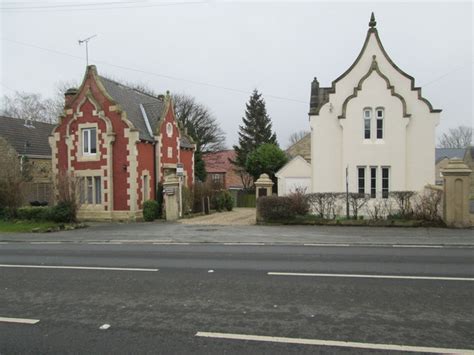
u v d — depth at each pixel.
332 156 20.98
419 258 9.59
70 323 5.34
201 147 47.94
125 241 13.33
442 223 15.47
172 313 5.67
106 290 6.98
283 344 4.55
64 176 19.47
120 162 21.77
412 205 16.09
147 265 9.10
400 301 6.08
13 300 6.47
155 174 23.73
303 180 30.91
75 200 19.06
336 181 20.92
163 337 4.80
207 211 26.52
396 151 19.97
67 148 22.81
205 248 11.56
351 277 7.64
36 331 5.07
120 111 21.75
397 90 20.34
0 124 30.83
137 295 6.62
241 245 12.05
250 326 5.11
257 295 6.50
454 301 6.06
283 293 6.59
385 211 16.41
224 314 5.59
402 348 4.41
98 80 22.39
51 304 6.22
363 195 16.69
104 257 10.29
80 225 18.30
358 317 5.39
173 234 14.73
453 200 15.26
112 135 21.67
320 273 8.01
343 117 20.34
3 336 4.92
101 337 4.83
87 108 22.30
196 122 47.62
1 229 16.97
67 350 4.48
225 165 52.78
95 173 22.03
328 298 6.28
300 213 17.08
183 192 23.52
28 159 29.23
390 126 20.03
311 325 5.11
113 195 21.86
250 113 50.31
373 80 20.16
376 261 9.24
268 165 37.31
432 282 7.21
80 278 7.93
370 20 20.80
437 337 4.70
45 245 12.87
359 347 4.44
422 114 20.11
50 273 8.44
